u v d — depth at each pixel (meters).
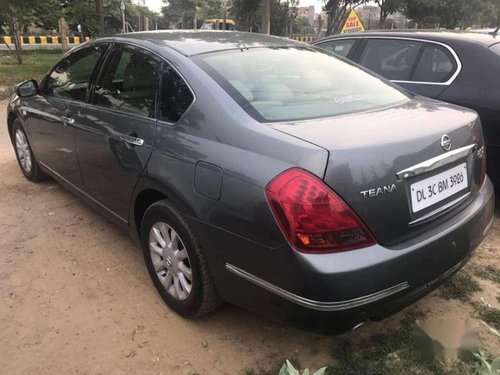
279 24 25.33
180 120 2.77
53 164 4.38
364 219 2.19
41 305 3.08
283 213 2.15
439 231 2.46
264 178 2.24
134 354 2.68
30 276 3.39
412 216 2.36
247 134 2.42
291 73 3.06
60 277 3.39
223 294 2.62
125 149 3.12
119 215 3.43
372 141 2.27
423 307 3.07
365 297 2.17
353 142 2.23
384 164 2.24
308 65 3.22
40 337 2.80
